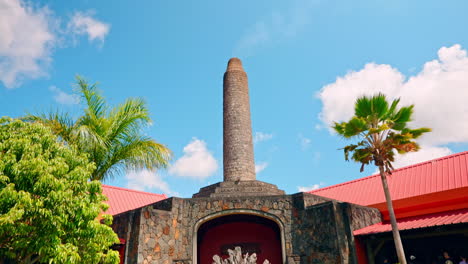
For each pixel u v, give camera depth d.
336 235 15.04
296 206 16.67
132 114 14.70
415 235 15.91
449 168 19.81
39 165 9.98
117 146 14.53
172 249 16.12
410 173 21.31
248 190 18.66
